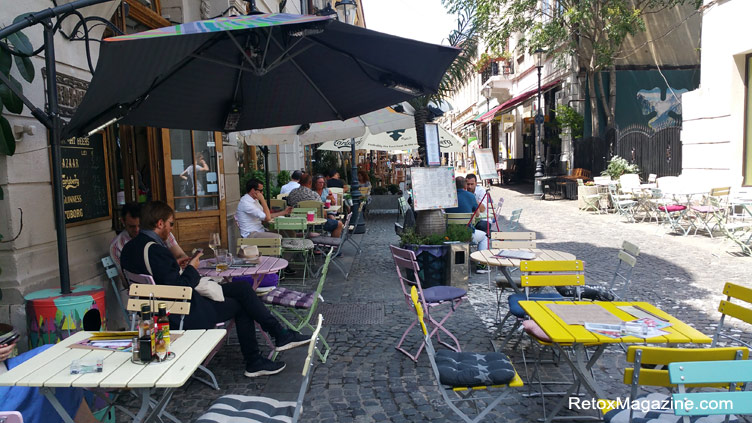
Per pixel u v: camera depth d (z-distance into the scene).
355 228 12.86
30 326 4.06
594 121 18.78
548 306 3.72
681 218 13.13
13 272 4.31
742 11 11.73
